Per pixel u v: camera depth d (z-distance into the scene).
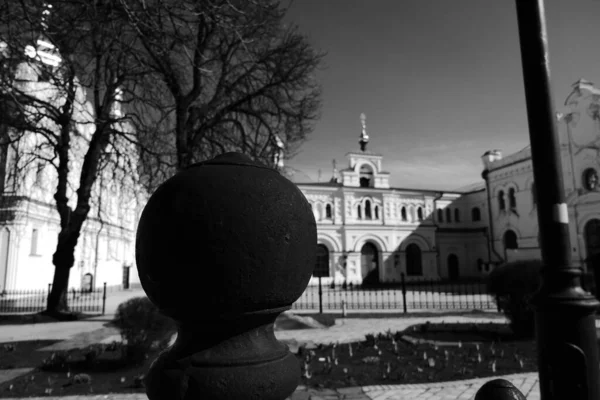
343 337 10.35
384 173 38.53
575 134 28.02
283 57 14.14
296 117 14.67
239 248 1.27
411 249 37.69
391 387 5.51
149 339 7.20
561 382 2.33
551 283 2.55
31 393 5.61
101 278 30.52
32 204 21.36
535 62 2.77
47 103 14.01
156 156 13.27
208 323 1.31
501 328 10.22
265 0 11.20
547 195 2.67
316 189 34.84
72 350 8.54
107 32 7.61
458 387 5.48
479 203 39.56
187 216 1.29
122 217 34.50
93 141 15.99
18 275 20.31
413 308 17.69
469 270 39.41
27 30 6.67
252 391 1.24
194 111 13.67
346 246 34.78
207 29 12.20
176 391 1.23
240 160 1.51
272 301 1.34
